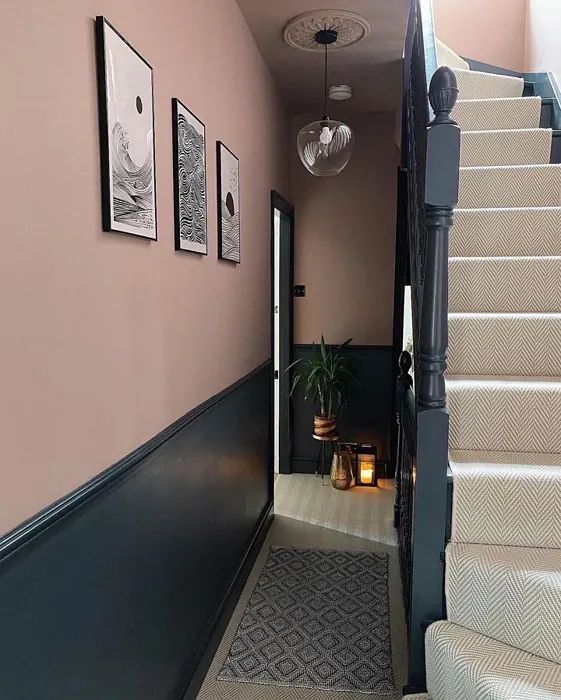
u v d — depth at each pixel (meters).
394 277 4.28
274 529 3.41
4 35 0.91
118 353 1.36
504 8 3.82
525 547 1.66
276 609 2.53
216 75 2.21
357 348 4.35
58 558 1.08
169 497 1.71
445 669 1.54
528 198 2.65
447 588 1.63
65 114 1.10
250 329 2.91
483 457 1.83
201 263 2.03
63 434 1.11
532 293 2.26
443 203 1.56
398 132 4.16
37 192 1.01
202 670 2.05
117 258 1.34
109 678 1.32
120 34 1.33
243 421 2.74
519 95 3.40
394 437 4.25
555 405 1.84
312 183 4.30
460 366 2.11
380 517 3.58
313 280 4.38
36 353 1.02
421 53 1.90
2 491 0.93
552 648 1.48
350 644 2.27
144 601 1.53
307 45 2.99
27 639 0.99
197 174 1.92
